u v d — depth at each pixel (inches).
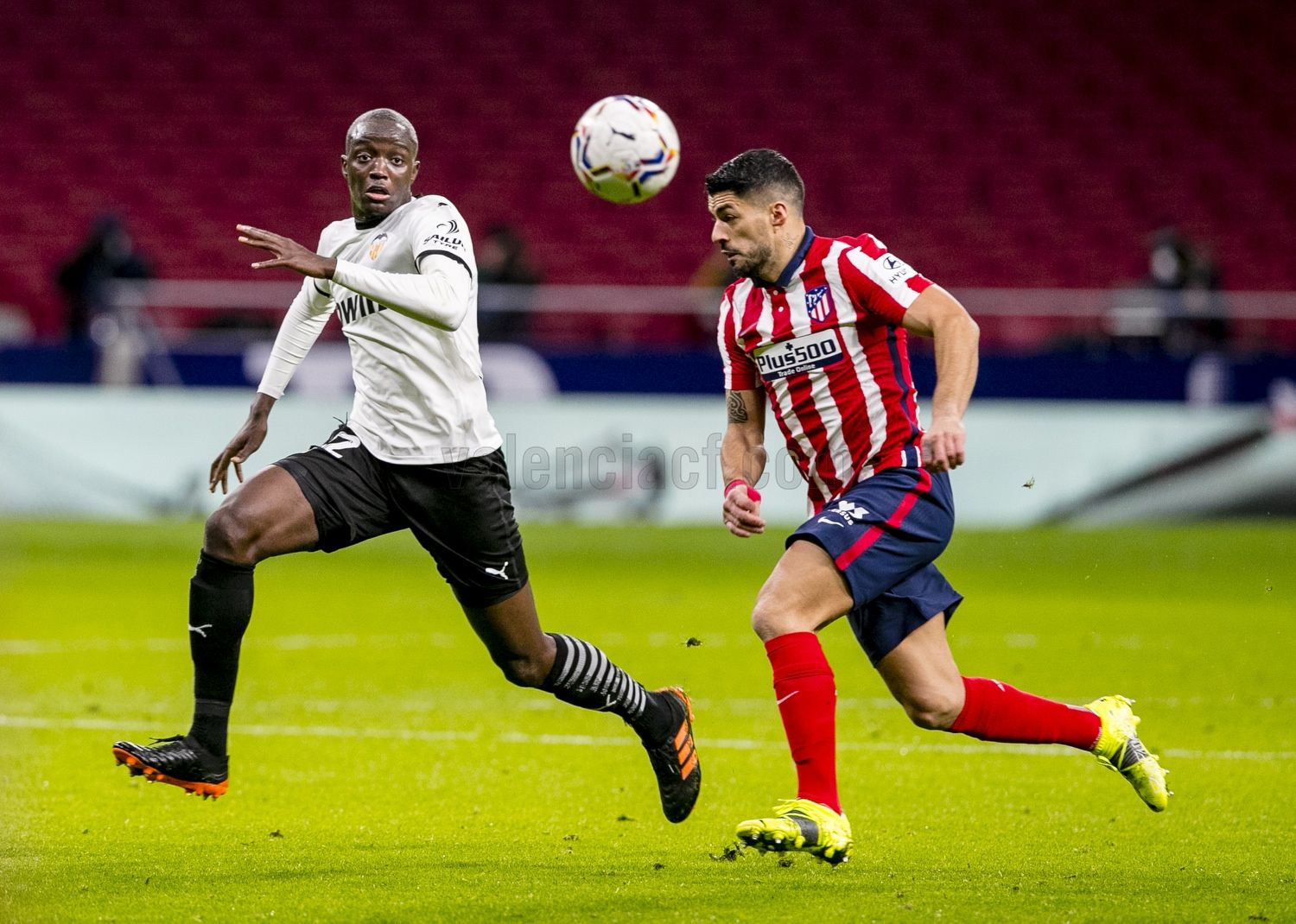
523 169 3430.1
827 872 667.4
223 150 3452.3
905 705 697.6
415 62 3629.4
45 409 2333.9
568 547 2246.6
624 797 839.7
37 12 3656.5
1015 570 2033.7
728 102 3560.5
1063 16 3693.4
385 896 617.0
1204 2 3703.3
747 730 1043.9
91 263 2445.9
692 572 2022.6
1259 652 1389.0
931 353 2343.8
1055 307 2960.1
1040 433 2290.8
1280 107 3563.0
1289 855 705.6
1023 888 637.3
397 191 726.5
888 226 3324.3
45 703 1108.5
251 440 792.3
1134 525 2288.4
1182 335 2423.7
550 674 734.5
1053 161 3459.6
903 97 3567.9
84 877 644.1
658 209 3319.4
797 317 679.7
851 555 653.9
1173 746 985.5
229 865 669.9
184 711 1083.3
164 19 3666.3
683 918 583.2
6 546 2143.2
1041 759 954.1
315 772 895.7
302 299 789.2
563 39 3671.3
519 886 635.5
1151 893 628.4
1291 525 2290.8
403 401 711.7
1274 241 3341.5
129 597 1747.0
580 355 2351.1
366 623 1577.3
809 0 3715.6
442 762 930.1
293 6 3693.4
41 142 3449.8
